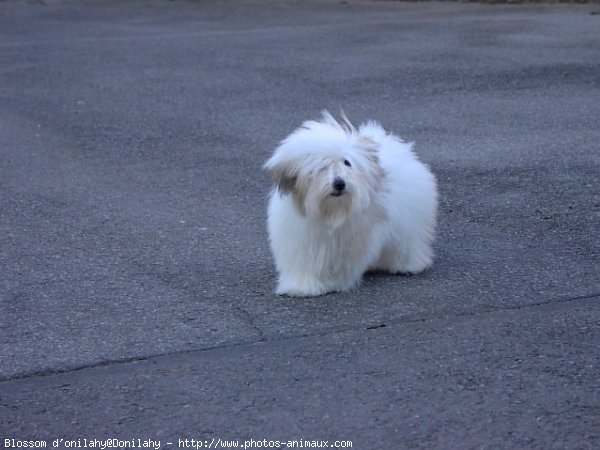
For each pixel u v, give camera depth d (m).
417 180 7.65
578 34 17.94
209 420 5.54
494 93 13.98
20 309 7.28
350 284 7.39
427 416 5.46
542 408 5.52
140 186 10.57
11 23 23.53
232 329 6.77
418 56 16.73
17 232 9.19
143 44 19.53
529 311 6.89
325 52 17.61
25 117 14.00
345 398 5.70
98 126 13.32
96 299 7.44
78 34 21.38
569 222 8.84
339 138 6.81
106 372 6.20
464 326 6.65
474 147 11.44
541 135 11.80
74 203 10.05
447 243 8.44
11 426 5.58
